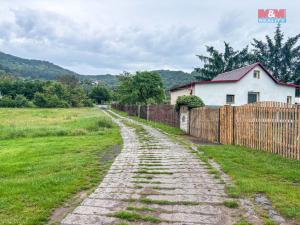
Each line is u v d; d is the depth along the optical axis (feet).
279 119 28.96
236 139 37.81
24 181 19.97
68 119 94.94
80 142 42.06
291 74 166.30
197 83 80.79
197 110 50.88
